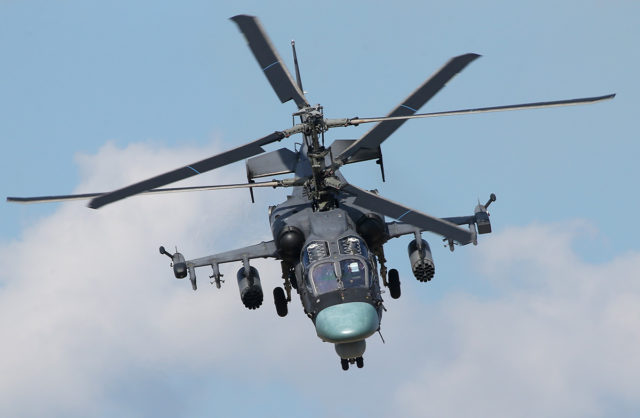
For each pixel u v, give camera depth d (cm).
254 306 14338
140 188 12550
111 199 12419
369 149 14450
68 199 12775
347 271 13200
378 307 13238
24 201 12700
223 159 12925
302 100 13450
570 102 12862
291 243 13912
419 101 13762
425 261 14088
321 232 13688
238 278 14450
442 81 13838
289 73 13688
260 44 13862
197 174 12769
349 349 13050
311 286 13225
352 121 13288
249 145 13088
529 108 12875
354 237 13625
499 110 12912
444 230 12125
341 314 12800
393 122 13675
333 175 13825
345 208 14300
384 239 14275
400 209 12525
